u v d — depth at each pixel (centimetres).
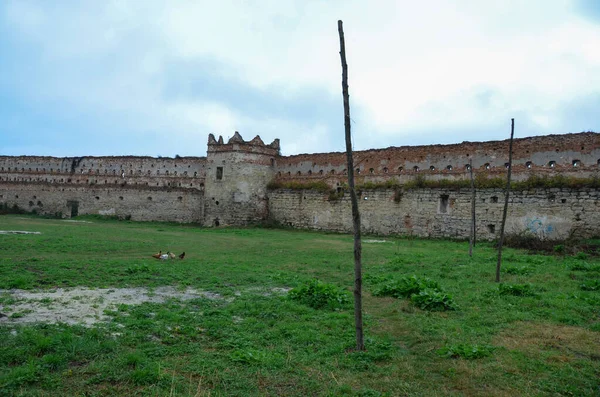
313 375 609
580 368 642
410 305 1005
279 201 3584
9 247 1662
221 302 994
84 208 4359
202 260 1634
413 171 3006
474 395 559
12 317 793
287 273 1393
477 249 2103
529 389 572
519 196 2423
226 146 3641
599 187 2184
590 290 1145
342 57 723
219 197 3619
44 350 628
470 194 2616
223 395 538
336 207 3244
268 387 568
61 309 867
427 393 564
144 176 4284
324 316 899
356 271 710
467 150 2816
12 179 4644
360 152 3300
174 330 767
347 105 727
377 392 558
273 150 3750
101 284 1116
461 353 694
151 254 1747
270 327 823
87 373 572
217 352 680
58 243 1852
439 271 1448
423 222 2797
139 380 553
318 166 3538
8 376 537
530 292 1087
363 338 745
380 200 3014
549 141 2516
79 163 4516
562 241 2120
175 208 4094
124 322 797
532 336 785
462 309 970
